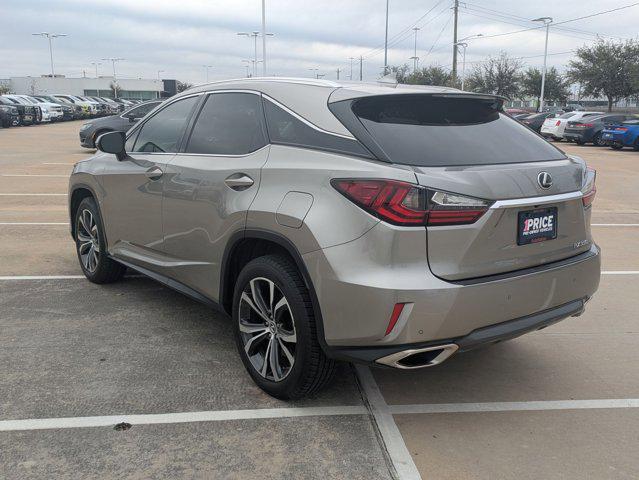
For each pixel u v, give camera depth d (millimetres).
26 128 33281
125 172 4613
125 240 4766
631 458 2924
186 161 4004
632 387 3668
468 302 2824
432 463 2857
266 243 3398
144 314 4711
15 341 4129
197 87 4344
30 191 11047
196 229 3840
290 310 3152
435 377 3773
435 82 64312
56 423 3104
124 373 3688
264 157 3412
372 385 3641
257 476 2729
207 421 3166
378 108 3180
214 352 4031
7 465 2752
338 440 3027
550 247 3213
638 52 48969
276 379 3354
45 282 5504
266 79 3777
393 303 2734
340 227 2877
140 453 2869
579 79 51844
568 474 2789
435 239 2781
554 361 4035
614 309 5094
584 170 3508
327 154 3080
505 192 2912
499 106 3723
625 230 8539
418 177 2756
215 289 3770
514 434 3125
